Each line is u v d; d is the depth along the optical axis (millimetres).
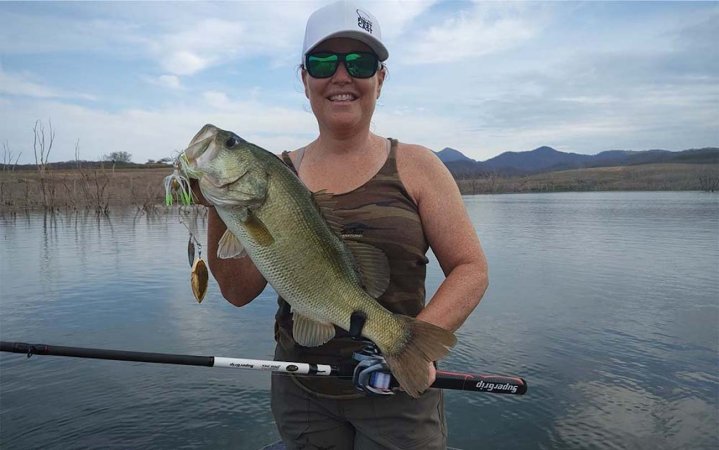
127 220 11430
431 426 923
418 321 808
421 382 792
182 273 5160
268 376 2559
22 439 1938
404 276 897
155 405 2234
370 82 899
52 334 3229
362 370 827
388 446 889
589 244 6891
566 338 3039
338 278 830
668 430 1982
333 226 850
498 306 3773
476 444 1922
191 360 932
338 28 867
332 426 926
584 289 4309
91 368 2646
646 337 3059
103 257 6168
